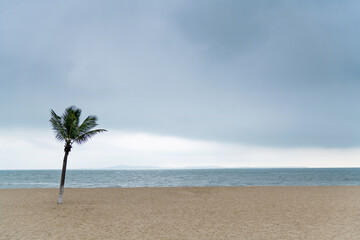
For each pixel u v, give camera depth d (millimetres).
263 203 17125
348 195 21734
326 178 77000
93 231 9344
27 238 8328
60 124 15453
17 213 12992
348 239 8242
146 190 26875
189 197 20688
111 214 12969
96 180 69500
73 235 8742
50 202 17188
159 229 9711
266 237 8570
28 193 23031
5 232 9125
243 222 11039
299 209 14570
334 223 10742
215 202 17719
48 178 78750
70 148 16203
